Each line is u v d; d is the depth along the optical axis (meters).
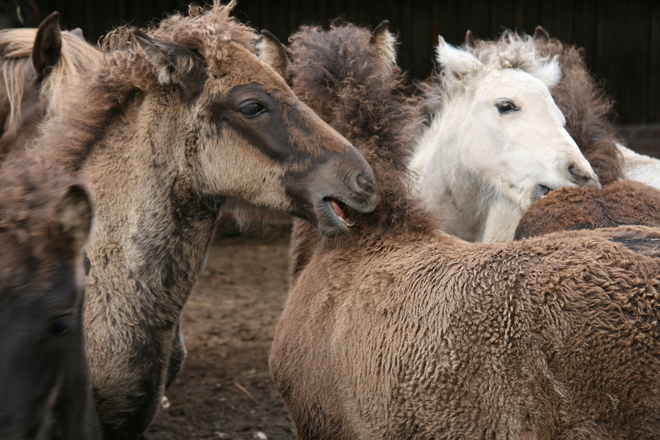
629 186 3.26
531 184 3.92
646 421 2.05
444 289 2.46
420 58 11.24
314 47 3.28
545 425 2.19
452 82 4.47
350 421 2.74
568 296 2.18
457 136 4.36
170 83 2.88
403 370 2.47
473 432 2.32
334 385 2.77
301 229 3.44
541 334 2.18
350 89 3.19
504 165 4.06
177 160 2.90
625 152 5.35
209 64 2.83
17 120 3.95
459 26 11.16
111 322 2.82
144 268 2.88
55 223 1.87
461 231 4.55
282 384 3.05
